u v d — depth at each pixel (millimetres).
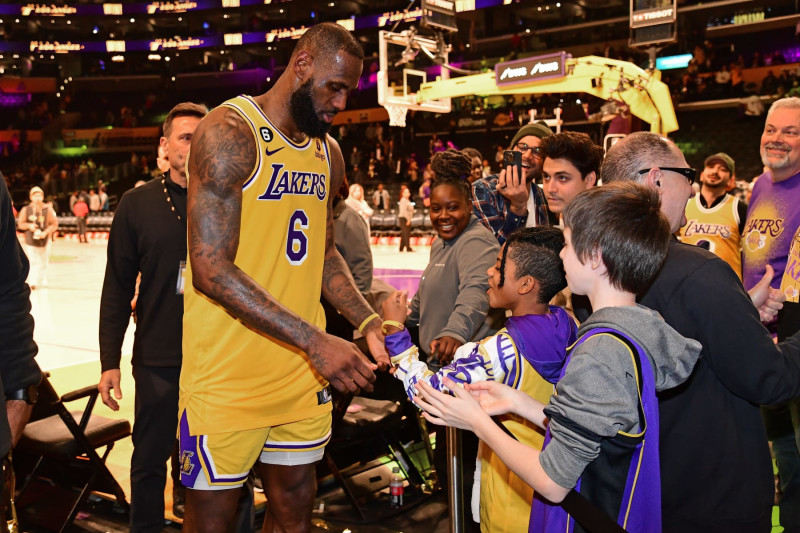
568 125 24078
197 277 1942
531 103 24953
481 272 2877
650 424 1431
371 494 3625
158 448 2832
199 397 2113
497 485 1940
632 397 1401
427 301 3160
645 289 1638
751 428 1718
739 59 24031
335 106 2045
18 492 3266
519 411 1698
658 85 7789
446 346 2672
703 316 1636
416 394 1840
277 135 2043
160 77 39500
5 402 1644
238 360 2104
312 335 1895
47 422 3455
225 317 2084
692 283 1656
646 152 1861
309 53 1987
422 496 3631
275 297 2131
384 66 10859
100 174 32375
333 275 2463
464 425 1603
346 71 1989
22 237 12141
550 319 1943
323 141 2262
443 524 3342
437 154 3109
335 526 3320
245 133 1963
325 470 3732
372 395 4023
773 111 3182
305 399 2250
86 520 3305
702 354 1671
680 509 1713
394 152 30031
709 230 4480
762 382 1606
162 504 2873
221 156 1918
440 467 3537
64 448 3170
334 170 2365
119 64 39844
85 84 39906
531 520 1597
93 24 41531
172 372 2834
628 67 7934
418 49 10828
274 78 39438
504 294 2021
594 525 1429
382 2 36219
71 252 19891
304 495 2350
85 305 10359
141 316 2859
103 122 39312
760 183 3424
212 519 2176
